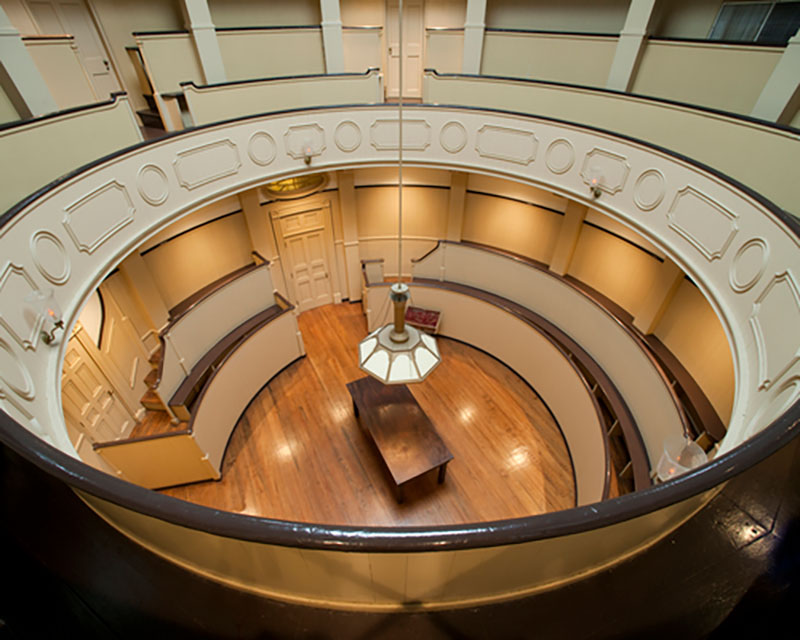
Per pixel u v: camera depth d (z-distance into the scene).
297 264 8.27
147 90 7.41
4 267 2.91
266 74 6.98
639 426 5.05
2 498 1.31
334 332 8.12
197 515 0.92
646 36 5.71
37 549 1.20
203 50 6.18
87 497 1.11
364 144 6.58
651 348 5.90
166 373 5.65
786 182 3.80
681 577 1.09
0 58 4.19
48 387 3.00
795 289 2.82
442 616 1.14
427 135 6.50
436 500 5.29
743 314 3.43
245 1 7.55
